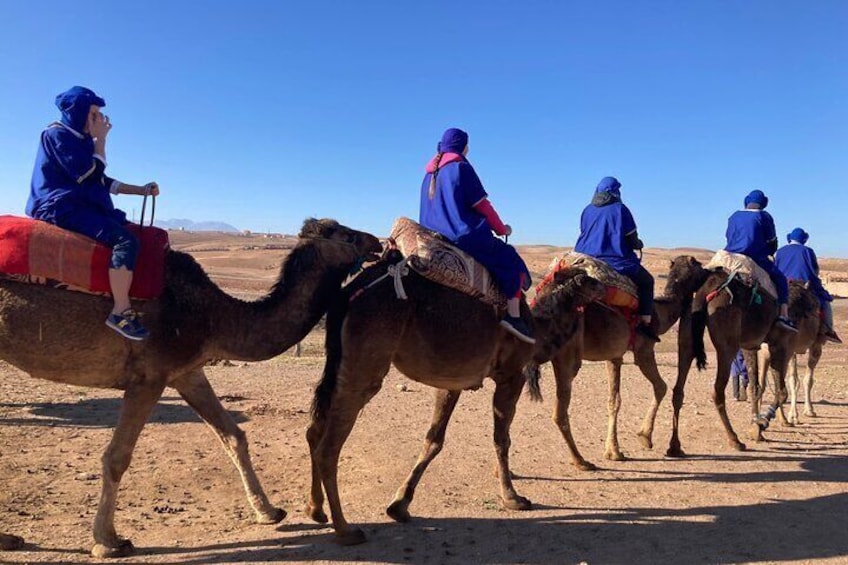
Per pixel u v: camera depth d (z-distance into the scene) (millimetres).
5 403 11969
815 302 12039
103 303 5523
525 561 5773
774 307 10531
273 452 9562
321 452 6004
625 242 9008
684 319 9930
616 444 9344
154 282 5617
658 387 9688
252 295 41281
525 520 6777
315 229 6359
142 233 5754
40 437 9867
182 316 5742
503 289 6594
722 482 8258
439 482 8055
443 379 6473
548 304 7914
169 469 8648
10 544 5844
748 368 11047
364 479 8242
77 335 5480
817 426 12109
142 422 5793
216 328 5949
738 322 9977
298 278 6172
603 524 6684
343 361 6031
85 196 5598
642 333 9180
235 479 8367
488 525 6617
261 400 13203
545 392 14797
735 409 13250
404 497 6762
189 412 11773
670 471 8750
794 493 7820
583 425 11461
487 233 6637
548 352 7812
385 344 6027
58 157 5531
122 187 5891
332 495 6000
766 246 10617
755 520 6863
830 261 101312
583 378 17031
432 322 6188
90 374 5715
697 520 6848
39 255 5359
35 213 5582
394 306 6035
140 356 5664
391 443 9875
